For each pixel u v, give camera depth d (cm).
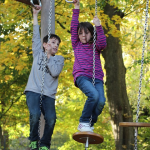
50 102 512
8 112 1972
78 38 543
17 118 2016
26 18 1299
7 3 1144
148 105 2066
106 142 2198
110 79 1466
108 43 1481
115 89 1452
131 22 1485
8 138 2494
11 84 1527
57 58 553
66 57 1359
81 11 1172
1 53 1149
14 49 1185
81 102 1945
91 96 471
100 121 1992
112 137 2108
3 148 2250
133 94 2180
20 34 1319
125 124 408
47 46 523
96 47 523
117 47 1477
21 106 1875
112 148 2142
